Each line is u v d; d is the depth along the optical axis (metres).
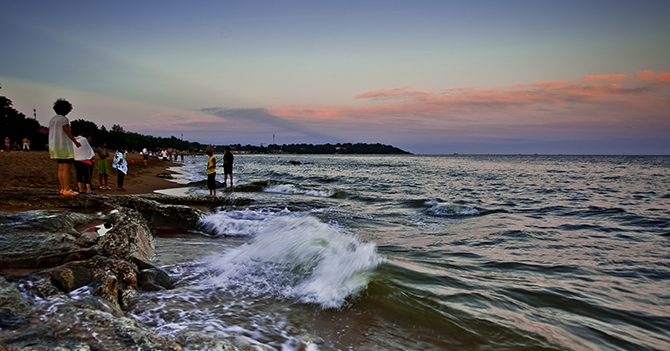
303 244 6.84
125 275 4.73
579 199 18.64
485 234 9.72
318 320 4.35
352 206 14.45
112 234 5.98
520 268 6.65
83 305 3.43
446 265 6.71
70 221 6.51
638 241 9.04
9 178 14.42
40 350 2.46
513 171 50.91
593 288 5.68
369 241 8.66
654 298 5.37
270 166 59.66
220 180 26.38
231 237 8.84
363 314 4.55
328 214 12.37
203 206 12.91
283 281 5.52
